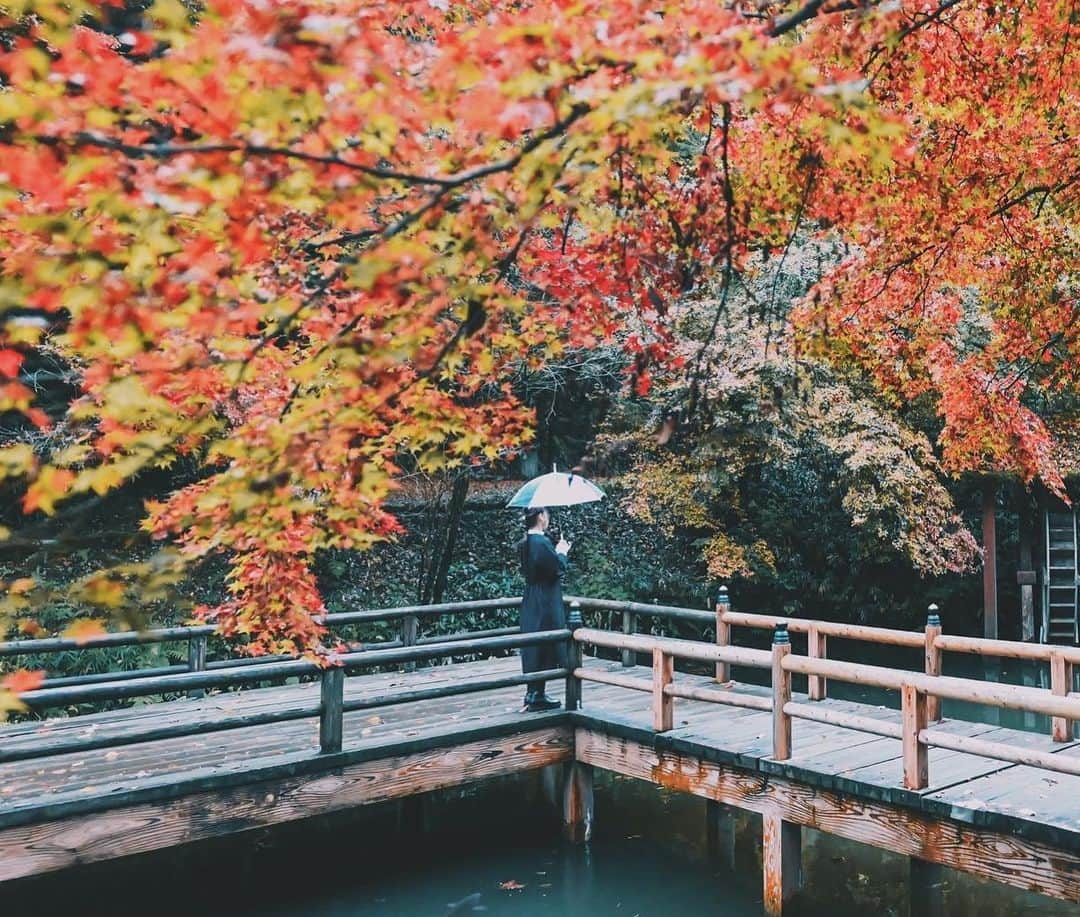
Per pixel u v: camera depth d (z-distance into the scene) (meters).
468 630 11.82
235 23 1.99
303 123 2.07
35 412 2.64
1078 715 3.94
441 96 2.06
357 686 7.54
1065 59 4.55
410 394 2.80
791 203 4.07
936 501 11.21
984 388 6.05
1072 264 5.62
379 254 2.11
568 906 5.62
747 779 5.34
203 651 7.04
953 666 13.29
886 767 5.00
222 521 2.52
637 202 3.03
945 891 5.80
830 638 14.06
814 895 5.67
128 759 5.35
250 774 4.96
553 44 1.94
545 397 12.94
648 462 11.74
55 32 2.37
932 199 4.67
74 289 1.97
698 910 5.52
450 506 11.70
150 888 6.00
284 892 5.92
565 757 6.41
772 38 2.53
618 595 12.56
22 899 5.80
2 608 2.57
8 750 4.23
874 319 5.47
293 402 2.75
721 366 9.42
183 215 2.12
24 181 1.93
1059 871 3.96
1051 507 13.86
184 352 2.40
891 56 4.11
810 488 12.55
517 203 2.36
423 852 6.58
